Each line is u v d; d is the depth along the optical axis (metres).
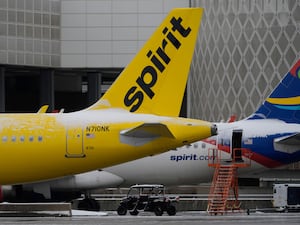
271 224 104.62
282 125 146.88
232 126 147.50
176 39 113.81
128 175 147.38
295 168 191.25
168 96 114.75
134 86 115.56
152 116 114.69
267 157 146.00
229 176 145.62
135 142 114.19
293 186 151.75
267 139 145.75
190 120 114.62
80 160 115.56
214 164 146.75
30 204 126.19
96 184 146.88
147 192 154.00
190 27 113.62
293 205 151.00
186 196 165.38
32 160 116.12
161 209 134.62
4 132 116.56
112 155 114.94
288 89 147.62
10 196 142.12
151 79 114.94
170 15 113.69
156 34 114.38
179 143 113.69
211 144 147.00
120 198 165.00
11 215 125.00
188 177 148.00
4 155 116.31
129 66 115.56
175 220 112.88
